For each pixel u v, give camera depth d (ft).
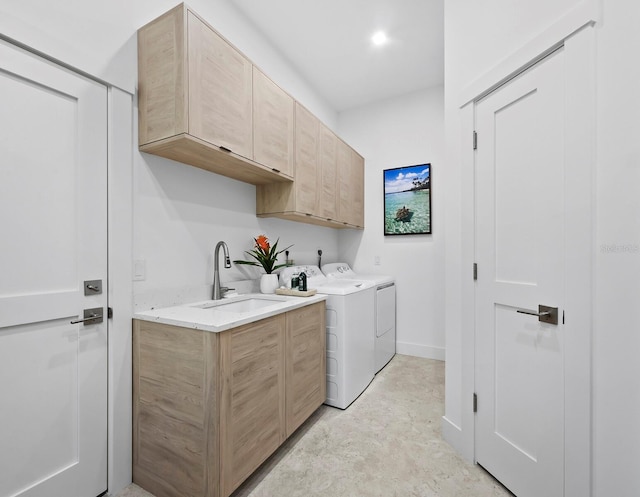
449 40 5.92
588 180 3.44
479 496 4.50
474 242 5.26
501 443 4.68
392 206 11.30
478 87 5.06
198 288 6.12
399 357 10.77
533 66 4.20
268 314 5.00
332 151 9.36
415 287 10.94
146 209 5.19
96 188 4.50
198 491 4.16
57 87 4.07
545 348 4.01
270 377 5.11
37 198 3.90
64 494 4.10
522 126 4.39
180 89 4.55
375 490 4.60
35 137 3.89
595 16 3.37
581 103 3.52
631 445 3.10
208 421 4.08
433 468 5.10
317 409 7.13
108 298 4.62
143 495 4.58
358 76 10.02
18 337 3.74
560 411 3.80
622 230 3.18
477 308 5.18
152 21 4.84
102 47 4.53
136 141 5.01
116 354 4.67
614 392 3.23
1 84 3.60
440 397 7.71
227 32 6.86
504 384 4.66
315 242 10.71
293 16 7.43
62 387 4.12
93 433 4.43
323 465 5.16
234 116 5.46
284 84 8.95
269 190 7.68
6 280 3.64
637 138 3.07
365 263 11.84
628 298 3.13
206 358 4.10
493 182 4.88
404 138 11.16
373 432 6.14
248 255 7.55
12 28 3.60
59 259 4.10
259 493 4.54
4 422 3.61
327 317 7.38
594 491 3.40
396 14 7.36
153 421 4.61
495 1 4.85
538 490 4.05
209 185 6.47
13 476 3.67
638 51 3.06
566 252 3.68
